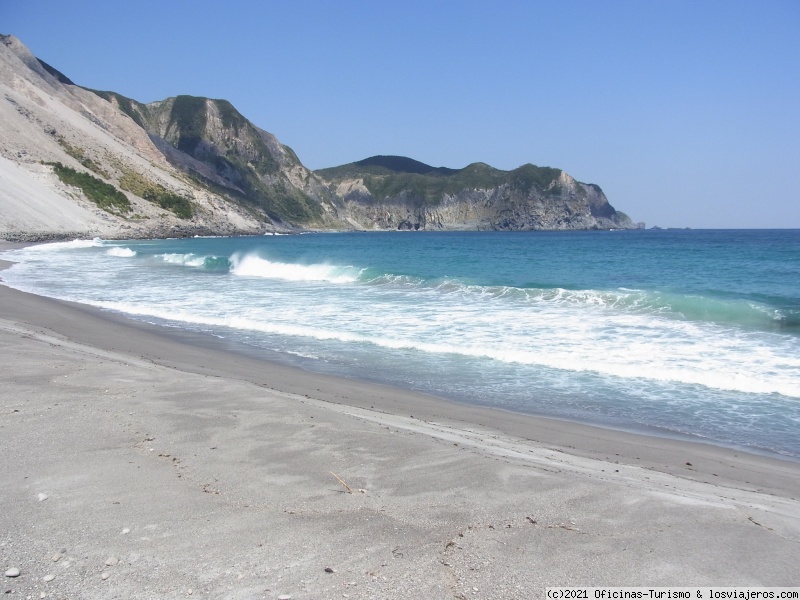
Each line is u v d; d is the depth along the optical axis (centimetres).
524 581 332
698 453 633
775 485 546
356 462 521
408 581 330
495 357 1063
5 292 1894
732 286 2023
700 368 956
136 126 13738
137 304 1711
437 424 710
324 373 974
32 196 6800
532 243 7431
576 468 554
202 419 631
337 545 371
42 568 342
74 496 435
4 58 11200
